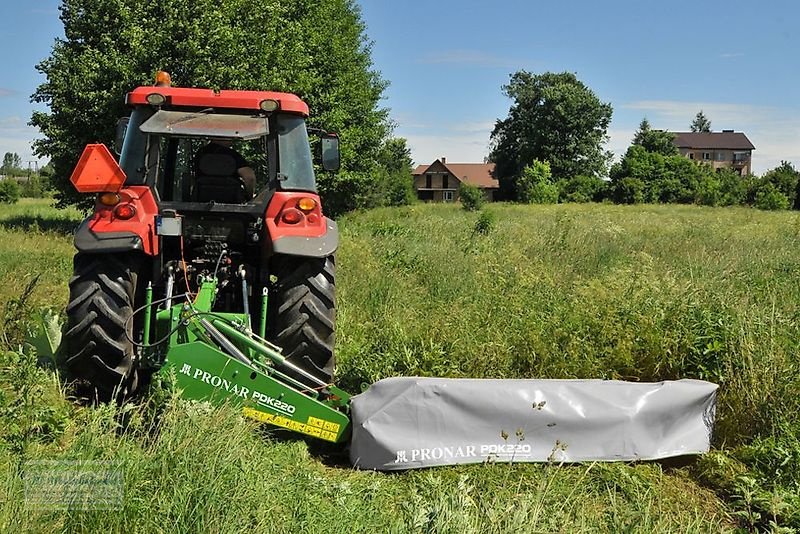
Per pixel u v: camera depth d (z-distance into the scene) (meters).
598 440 4.37
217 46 17.33
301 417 4.29
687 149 112.19
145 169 5.00
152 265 5.10
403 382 4.29
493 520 3.32
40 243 13.95
